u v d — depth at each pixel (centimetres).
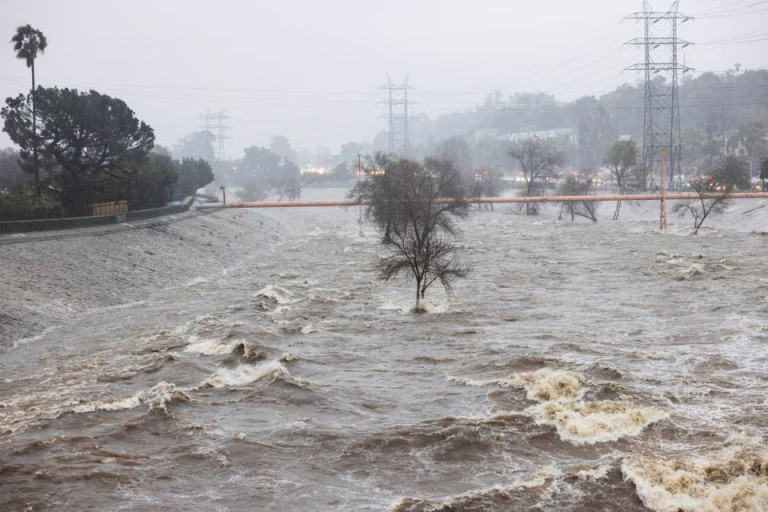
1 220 7981
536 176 18775
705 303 5428
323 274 7762
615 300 5747
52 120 8875
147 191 11994
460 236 11500
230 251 10056
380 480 2494
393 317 5238
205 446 2770
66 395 3438
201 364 3906
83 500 2347
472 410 3138
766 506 2247
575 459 2623
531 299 5891
